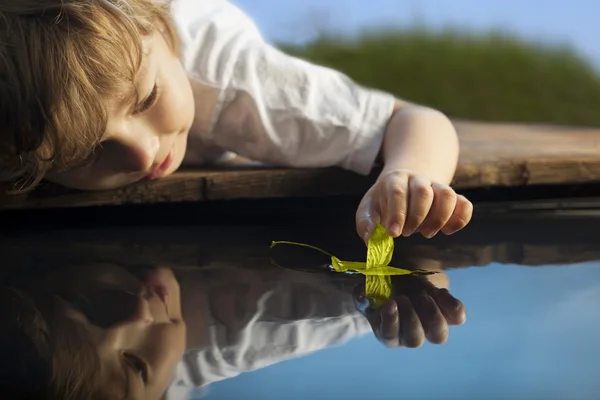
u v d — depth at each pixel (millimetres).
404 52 2654
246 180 1080
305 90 1107
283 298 828
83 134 962
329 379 693
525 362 711
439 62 2607
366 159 1093
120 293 849
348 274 887
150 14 1029
